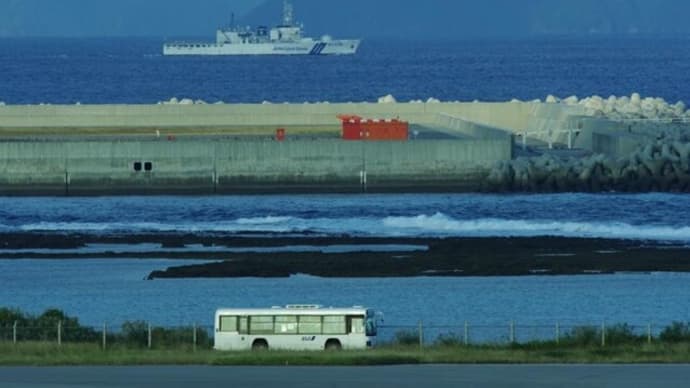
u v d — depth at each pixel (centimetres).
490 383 17375
